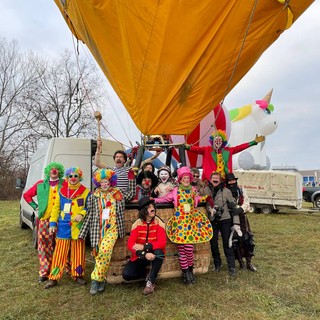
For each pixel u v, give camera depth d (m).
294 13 5.25
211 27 4.88
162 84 5.21
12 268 5.37
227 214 4.88
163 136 6.39
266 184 15.20
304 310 3.62
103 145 6.95
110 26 4.92
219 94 5.61
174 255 4.59
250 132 17.55
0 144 31.67
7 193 27.83
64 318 3.50
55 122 32.28
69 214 4.48
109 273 4.36
